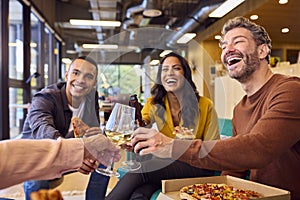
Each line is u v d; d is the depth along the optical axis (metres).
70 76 1.20
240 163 0.98
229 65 1.35
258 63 1.31
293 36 5.91
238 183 1.19
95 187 1.70
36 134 1.82
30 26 5.12
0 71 3.83
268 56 1.33
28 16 5.09
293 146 1.18
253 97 1.35
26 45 5.02
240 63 1.31
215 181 1.24
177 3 7.12
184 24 8.05
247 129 1.36
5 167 0.70
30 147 0.76
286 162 1.18
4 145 0.73
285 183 1.19
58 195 0.49
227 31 1.36
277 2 4.05
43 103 1.92
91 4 7.48
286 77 1.26
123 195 1.47
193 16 7.40
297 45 6.42
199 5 6.77
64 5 8.37
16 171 0.72
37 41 6.04
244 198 1.00
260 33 1.30
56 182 1.80
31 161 0.74
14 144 0.74
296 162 1.18
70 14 8.42
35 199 0.47
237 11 4.96
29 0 5.07
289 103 1.08
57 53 8.83
